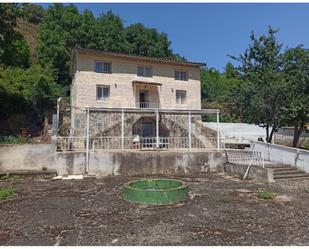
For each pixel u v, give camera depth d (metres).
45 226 8.23
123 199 11.51
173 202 10.98
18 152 16.69
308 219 9.03
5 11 23.78
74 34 48.09
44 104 35.34
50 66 42.88
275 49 23.09
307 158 17.23
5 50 25.55
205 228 8.09
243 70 24.09
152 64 29.84
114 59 28.20
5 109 29.45
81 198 11.66
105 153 17.55
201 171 19.17
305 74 21.44
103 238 7.31
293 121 22.12
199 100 31.72
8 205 10.58
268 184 15.03
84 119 25.70
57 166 16.89
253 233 7.71
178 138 23.11
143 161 18.12
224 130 33.38
